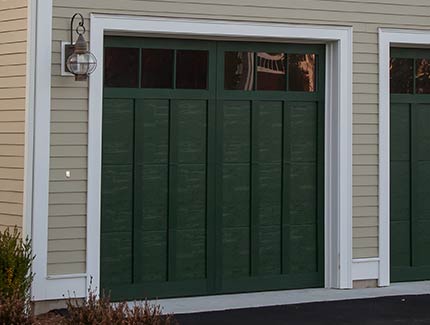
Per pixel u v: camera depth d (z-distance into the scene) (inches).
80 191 376.2
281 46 419.8
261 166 416.5
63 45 371.9
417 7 436.1
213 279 407.8
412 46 443.2
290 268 422.0
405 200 444.1
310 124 425.7
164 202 399.5
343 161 421.7
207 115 406.6
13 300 292.2
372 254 429.1
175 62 400.8
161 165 398.9
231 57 411.5
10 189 373.7
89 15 377.7
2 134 378.0
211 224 407.2
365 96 426.9
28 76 367.2
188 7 393.7
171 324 333.4
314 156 426.6
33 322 287.9
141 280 395.5
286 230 420.8
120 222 392.2
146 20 386.6
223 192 409.7
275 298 403.2
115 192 391.2
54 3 370.6
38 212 367.9
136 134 394.0
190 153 403.9
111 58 389.7
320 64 427.2
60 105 372.2
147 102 396.2
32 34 367.9
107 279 389.7
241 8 402.9
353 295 410.9
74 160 374.9
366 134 427.2
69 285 373.7
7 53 376.5
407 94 444.8
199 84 405.7
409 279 444.1
